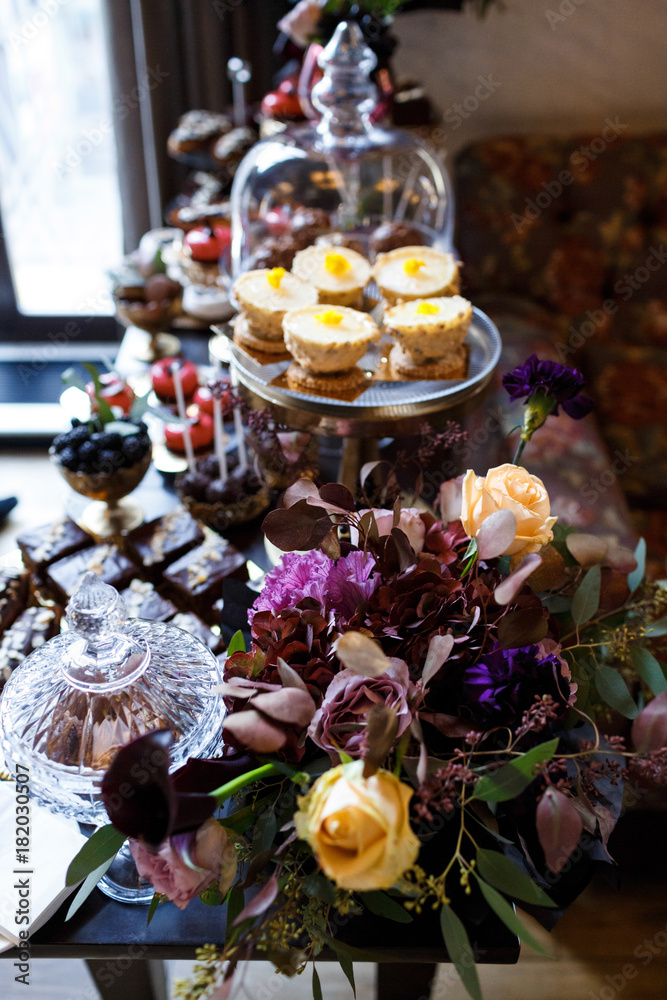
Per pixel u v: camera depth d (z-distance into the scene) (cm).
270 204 132
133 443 112
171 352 145
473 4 162
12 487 187
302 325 103
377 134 131
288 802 79
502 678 77
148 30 163
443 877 75
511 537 77
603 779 85
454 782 77
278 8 170
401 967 103
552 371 85
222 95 176
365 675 72
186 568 112
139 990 106
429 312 104
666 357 157
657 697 75
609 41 163
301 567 82
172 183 182
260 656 80
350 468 112
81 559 112
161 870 75
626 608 88
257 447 111
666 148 154
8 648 105
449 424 96
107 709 84
